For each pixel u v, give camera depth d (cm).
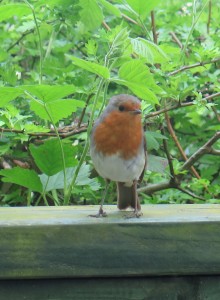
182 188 928
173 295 515
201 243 509
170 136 1022
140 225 506
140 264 505
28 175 787
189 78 895
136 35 1052
